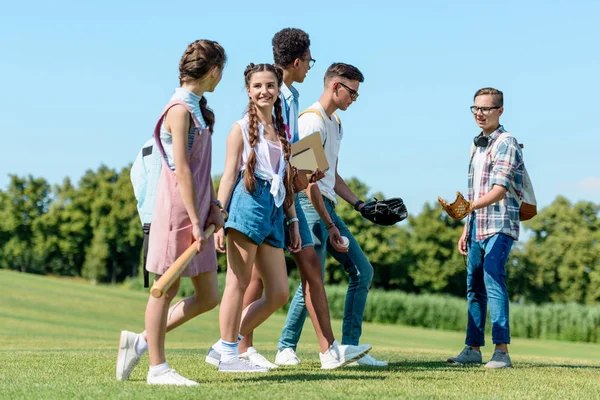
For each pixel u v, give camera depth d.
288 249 5.93
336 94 6.69
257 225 5.25
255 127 5.29
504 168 6.57
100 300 33.62
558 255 70.25
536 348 23.72
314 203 6.47
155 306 4.74
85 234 83.88
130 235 81.06
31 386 4.45
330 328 6.04
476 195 6.88
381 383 4.87
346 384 4.75
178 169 4.55
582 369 6.54
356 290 6.86
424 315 43.62
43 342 15.36
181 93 4.67
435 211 71.81
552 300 69.56
